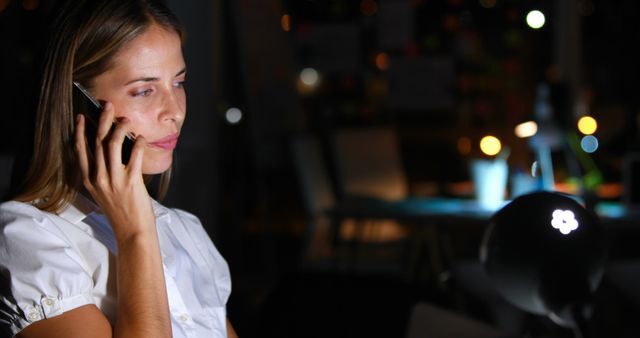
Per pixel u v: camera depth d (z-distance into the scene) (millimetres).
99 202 1153
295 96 5375
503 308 2961
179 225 1433
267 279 4941
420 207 3920
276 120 5195
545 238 1248
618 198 3945
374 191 4910
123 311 1116
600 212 3566
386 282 4504
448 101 5996
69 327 1092
